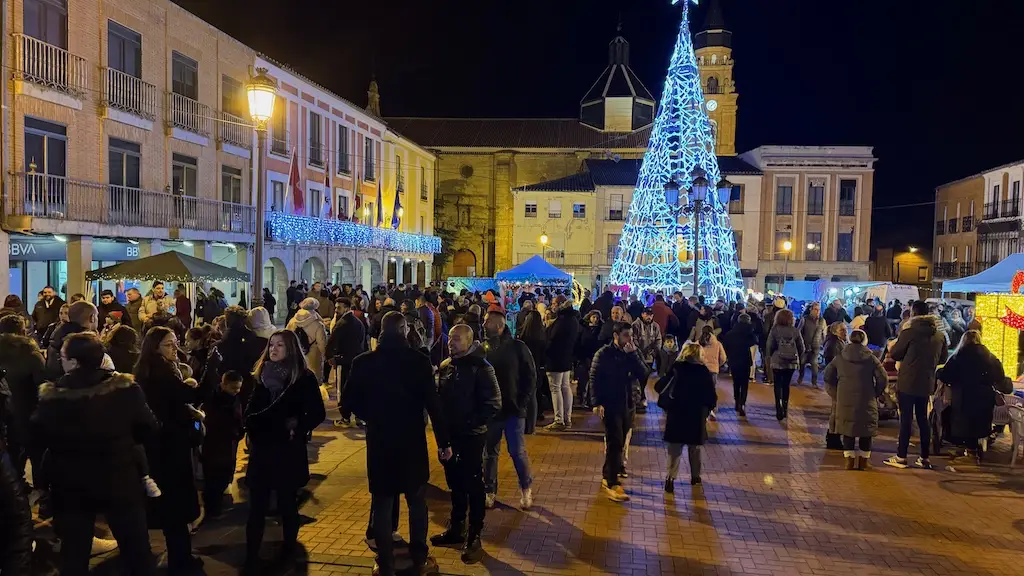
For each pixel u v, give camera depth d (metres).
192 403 5.77
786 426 11.33
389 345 5.28
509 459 9.05
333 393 13.33
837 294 28.31
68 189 16.91
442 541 6.06
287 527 5.57
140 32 19.70
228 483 6.80
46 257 17.03
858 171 49.03
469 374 5.95
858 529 6.63
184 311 15.18
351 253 33.84
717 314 16.56
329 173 32.44
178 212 21.17
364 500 7.19
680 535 6.39
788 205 49.50
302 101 29.77
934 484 8.18
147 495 4.57
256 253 11.75
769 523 6.76
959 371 9.02
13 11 15.52
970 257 45.38
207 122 22.97
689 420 7.62
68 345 4.30
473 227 56.06
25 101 15.78
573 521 6.71
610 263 48.75
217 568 5.44
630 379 7.64
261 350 7.59
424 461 5.29
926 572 5.68
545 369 11.17
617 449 7.49
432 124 59.34
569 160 54.97
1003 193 41.34
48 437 4.24
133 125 19.30
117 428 4.30
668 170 23.78
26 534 3.86
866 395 8.71
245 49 25.22
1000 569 5.75
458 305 14.91
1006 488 8.05
